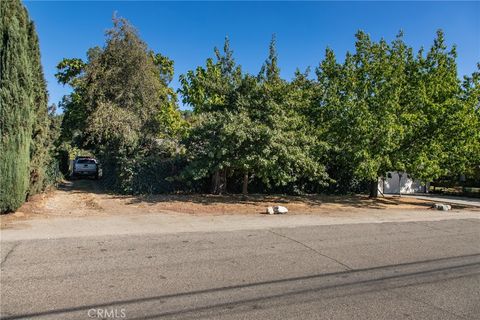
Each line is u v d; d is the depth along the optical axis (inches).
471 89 626.2
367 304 174.2
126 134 670.5
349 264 241.6
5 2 377.7
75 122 1007.0
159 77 1011.3
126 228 337.4
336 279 210.2
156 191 609.6
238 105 551.5
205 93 629.0
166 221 378.6
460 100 624.1
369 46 649.6
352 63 645.3
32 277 198.1
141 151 673.6
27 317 151.1
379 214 500.4
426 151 612.7
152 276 205.5
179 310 161.5
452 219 479.8
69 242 277.6
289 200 608.7
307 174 576.1
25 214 388.8
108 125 689.0
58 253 246.1
